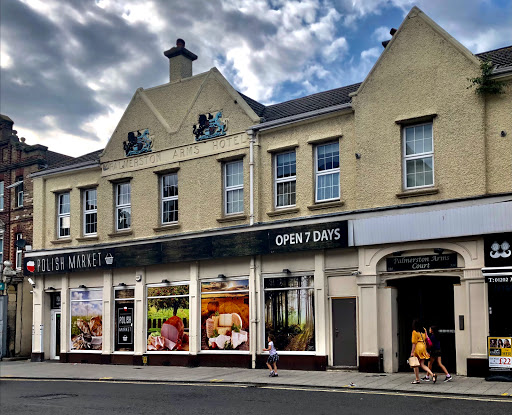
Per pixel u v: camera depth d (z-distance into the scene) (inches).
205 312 879.1
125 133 1005.8
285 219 803.4
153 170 960.3
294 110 850.8
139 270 956.0
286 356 788.0
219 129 888.3
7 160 1277.1
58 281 1072.2
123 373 824.3
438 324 718.5
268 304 816.3
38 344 1077.8
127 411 511.5
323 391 593.3
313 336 774.5
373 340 715.4
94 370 882.8
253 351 816.3
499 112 662.5
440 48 701.9
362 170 744.3
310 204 791.1
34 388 700.0
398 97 726.5
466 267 658.2
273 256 816.9
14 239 1232.2
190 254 885.2
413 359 615.8
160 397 586.6
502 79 660.1
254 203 836.6
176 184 944.3
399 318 735.1
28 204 1213.1
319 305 766.5
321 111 783.1
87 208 1063.0
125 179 999.0
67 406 548.7
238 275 847.7
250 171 841.5
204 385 673.6
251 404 526.3
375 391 584.1
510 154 650.8
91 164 1037.8
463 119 679.1
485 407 478.9
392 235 703.7
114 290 993.5
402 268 708.7
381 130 735.7
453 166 681.0
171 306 919.0
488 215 641.0
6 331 1130.0
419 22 720.3
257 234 820.0
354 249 747.4
